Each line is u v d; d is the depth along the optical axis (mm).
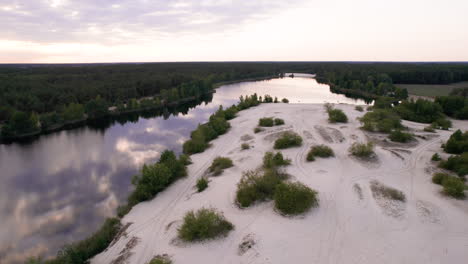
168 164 37562
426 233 22703
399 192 28750
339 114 62375
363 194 28641
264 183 28812
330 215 25047
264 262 19594
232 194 30141
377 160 37719
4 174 43281
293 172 34625
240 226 23859
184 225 23297
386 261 19656
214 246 21594
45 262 22688
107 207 33656
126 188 38625
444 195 28406
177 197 32562
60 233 28734
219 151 49125
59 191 37844
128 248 23234
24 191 37875
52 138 63375
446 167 34594
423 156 39656
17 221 30859
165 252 21797
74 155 51969
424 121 64750
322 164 37250
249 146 48531
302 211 25047
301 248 20891
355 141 47562
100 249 24312
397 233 22656
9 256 25625
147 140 61656
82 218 31391
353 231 22875
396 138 46594
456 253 20500
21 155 51781
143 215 28906
